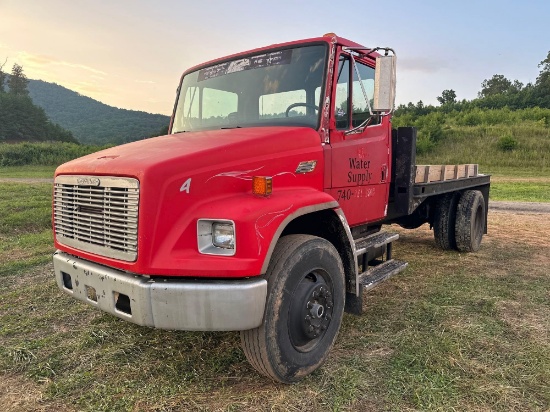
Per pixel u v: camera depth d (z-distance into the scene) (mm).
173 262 2543
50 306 4500
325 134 3598
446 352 3391
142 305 2557
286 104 3748
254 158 3002
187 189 2656
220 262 2545
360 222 4238
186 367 3244
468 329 3818
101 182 2803
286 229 3381
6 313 4328
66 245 3186
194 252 2623
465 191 6934
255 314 2596
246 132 3391
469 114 48812
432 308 4340
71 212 3092
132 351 3492
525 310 4305
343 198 3895
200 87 4367
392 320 4070
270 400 2791
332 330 3256
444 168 5949
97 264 2945
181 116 4508
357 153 4020
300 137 3371
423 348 3461
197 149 2854
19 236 8062
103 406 2748
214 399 2820
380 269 4344
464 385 2934
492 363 3230
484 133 37094
